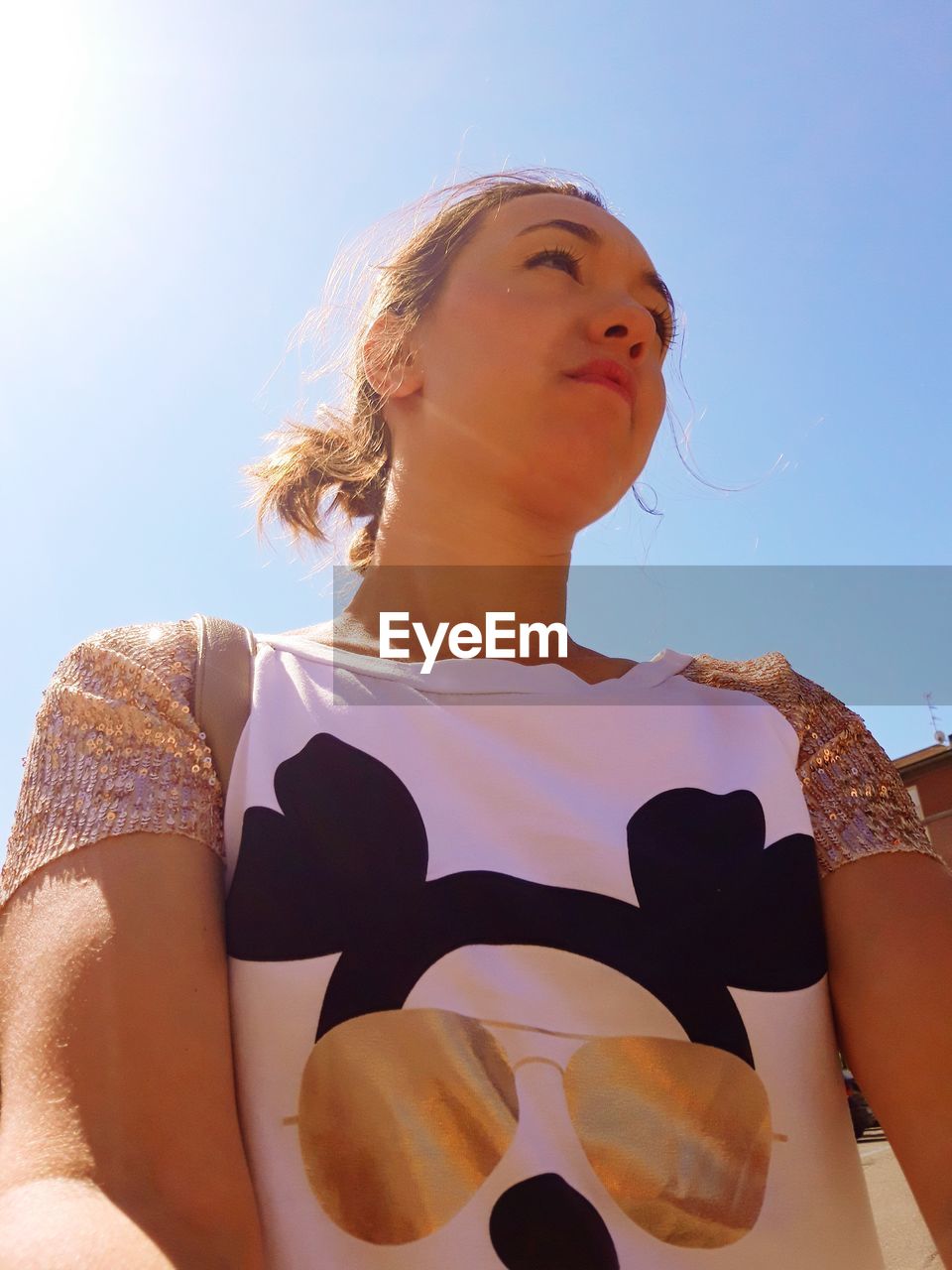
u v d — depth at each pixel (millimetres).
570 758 1049
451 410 1266
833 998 1039
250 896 912
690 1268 832
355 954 899
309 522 1639
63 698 1003
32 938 842
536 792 1010
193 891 889
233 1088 824
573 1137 858
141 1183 707
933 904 1038
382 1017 877
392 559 1289
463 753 1021
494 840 975
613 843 1001
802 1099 947
